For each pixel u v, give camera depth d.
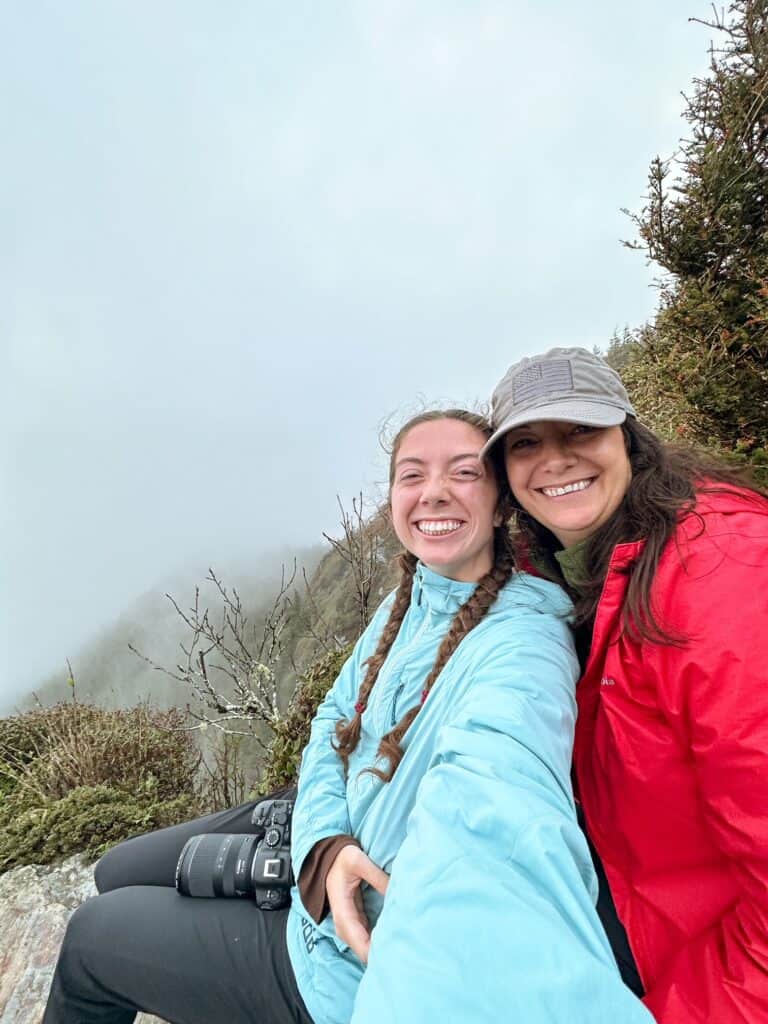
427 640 1.45
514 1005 0.64
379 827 1.22
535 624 1.28
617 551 1.13
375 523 4.07
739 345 3.19
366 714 1.54
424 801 0.90
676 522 1.06
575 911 0.72
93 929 1.46
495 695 1.05
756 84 3.10
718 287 3.33
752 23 3.16
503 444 1.38
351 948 1.12
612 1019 0.64
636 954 1.15
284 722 3.29
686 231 3.38
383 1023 0.65
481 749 0.94
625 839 1.17
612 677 1.10
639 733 1.06
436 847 0.81
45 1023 1.51
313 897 1.25
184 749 5.20
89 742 4.82
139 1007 1.42
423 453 1.45
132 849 1.79
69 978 1.48
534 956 0.67
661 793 1.06
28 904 2.88
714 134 3.39
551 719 1.02
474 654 1.23
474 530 1.41
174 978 1.32
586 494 1.25
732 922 0.95
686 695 0.95
